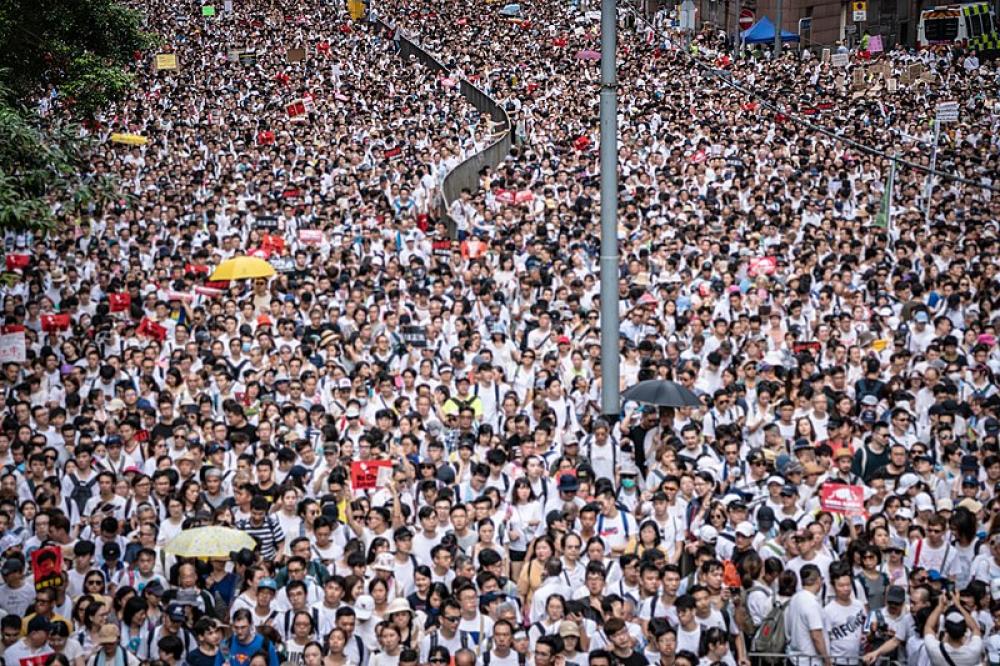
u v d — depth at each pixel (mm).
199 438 34281
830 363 40375
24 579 27453
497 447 31047
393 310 44344
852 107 85375
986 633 25109
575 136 79875
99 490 31125
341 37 125250
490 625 25016
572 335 42812
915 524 28328
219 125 84438
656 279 49281
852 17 138000
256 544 28516
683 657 23453
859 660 24906
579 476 30000
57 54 63312
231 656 24266
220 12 139125
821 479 30688
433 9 138750
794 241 53938
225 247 54688
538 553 26812
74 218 56094
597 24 131625
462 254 52375
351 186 65500
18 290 50594
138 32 69375
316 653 23891
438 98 94125
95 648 24672
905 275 47156
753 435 35219
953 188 65375
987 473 31375
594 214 58938
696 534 27875
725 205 60250
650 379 34938
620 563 25984
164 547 27500
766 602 24969
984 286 46625
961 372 38375
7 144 43531
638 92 92062
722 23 156000
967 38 110188
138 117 83750
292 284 48000
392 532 28578
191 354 40344
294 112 83375
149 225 57812
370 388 37281
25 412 36031
